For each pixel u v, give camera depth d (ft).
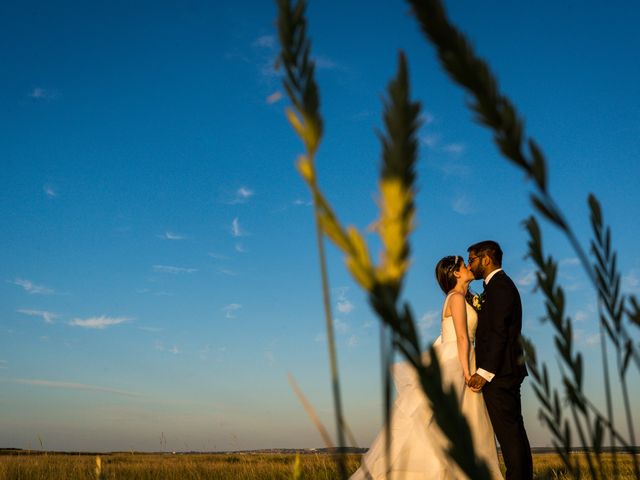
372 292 0.94
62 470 26.45
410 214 0.95
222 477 27.04
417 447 15.81
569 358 1.94
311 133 1.11
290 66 1.19
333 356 1.22
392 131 0.96
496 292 18.33
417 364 0.96
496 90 1.12
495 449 18.21
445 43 1.10
